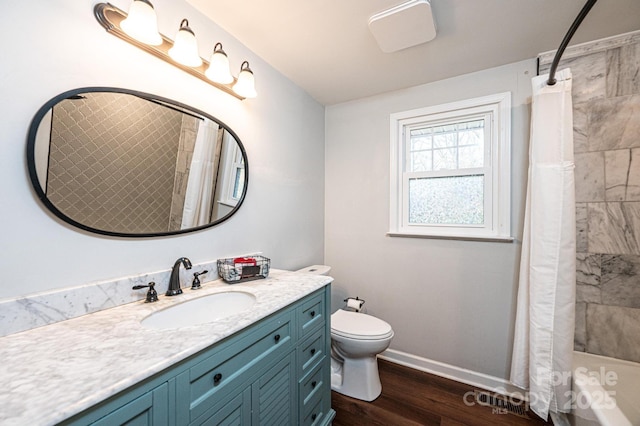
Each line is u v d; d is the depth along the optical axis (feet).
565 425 4.77
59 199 2.87
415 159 7.28
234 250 5.12
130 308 3.24
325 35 5.06
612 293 5.17
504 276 6.04
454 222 6.77
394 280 7.30
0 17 2.51
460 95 6.52
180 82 4.13
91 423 1.71
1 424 1.42
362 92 7.45
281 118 6.42
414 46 5.35
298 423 3.92
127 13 3.42
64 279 2.92
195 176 4.35
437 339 6.72
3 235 2.52
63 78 2.91
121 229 3.41
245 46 5.35
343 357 5.89
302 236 7.27
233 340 2.79
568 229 4.86
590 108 5.30
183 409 2.28
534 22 4.69
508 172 5.98
